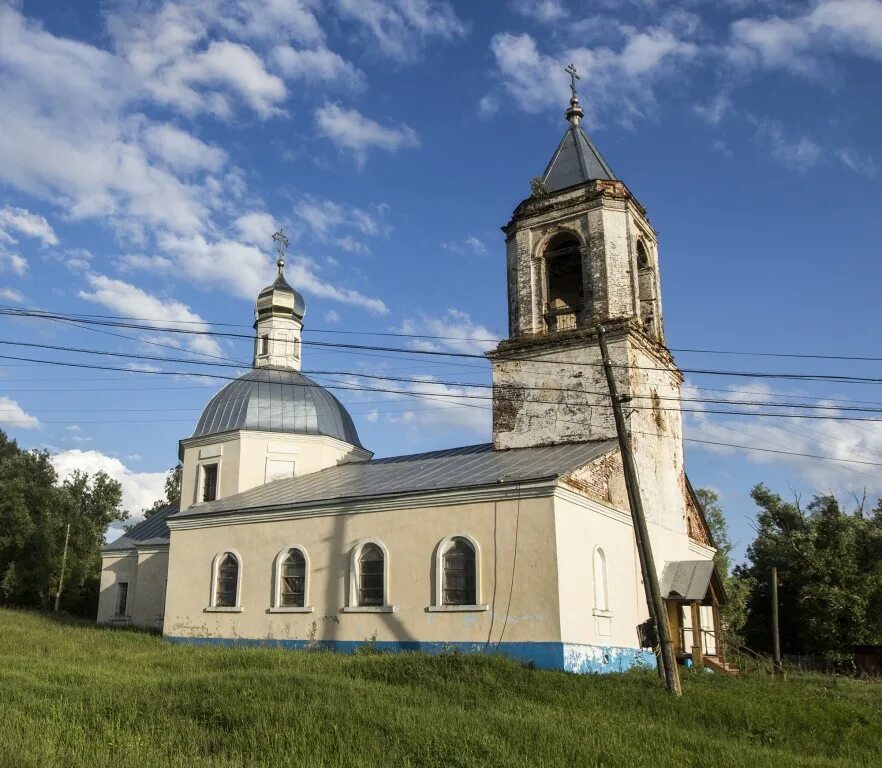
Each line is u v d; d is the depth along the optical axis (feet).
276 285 127.85
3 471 159.12
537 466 79.36
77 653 72.43
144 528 125.08
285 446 110.83
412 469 92.43
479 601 71.82
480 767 35.96
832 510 147.74
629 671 67.92
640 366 90.84
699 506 104.22
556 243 97.86
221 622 89.10
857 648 119.65
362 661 61.72
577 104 104.27
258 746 38.29
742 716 51.31
